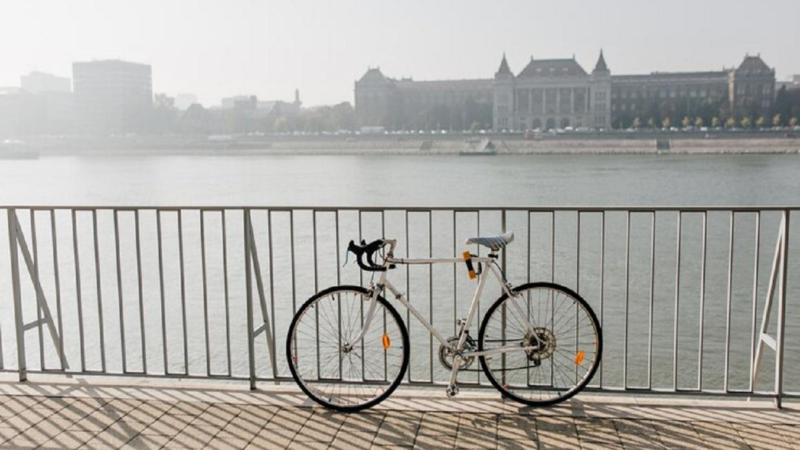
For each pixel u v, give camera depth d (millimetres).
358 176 95312
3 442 5527
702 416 5914
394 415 5965
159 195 73000
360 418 5918
